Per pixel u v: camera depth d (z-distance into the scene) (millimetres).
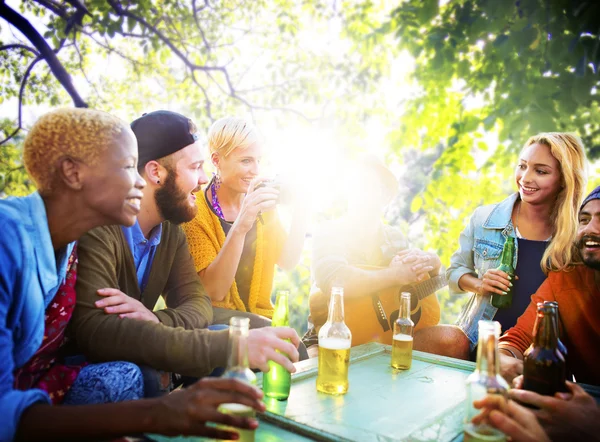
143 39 5980
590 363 1905
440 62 4543
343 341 1528
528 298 2465
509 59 4191
